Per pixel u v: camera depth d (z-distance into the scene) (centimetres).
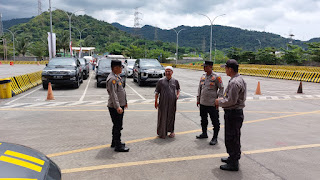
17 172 193
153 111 843
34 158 225
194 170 395
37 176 197
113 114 459
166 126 552
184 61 9181
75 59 1586
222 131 618
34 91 1328
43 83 1376
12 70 3316
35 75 1666
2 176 183
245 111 873
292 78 2373
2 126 631
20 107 882
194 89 1502
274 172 391
